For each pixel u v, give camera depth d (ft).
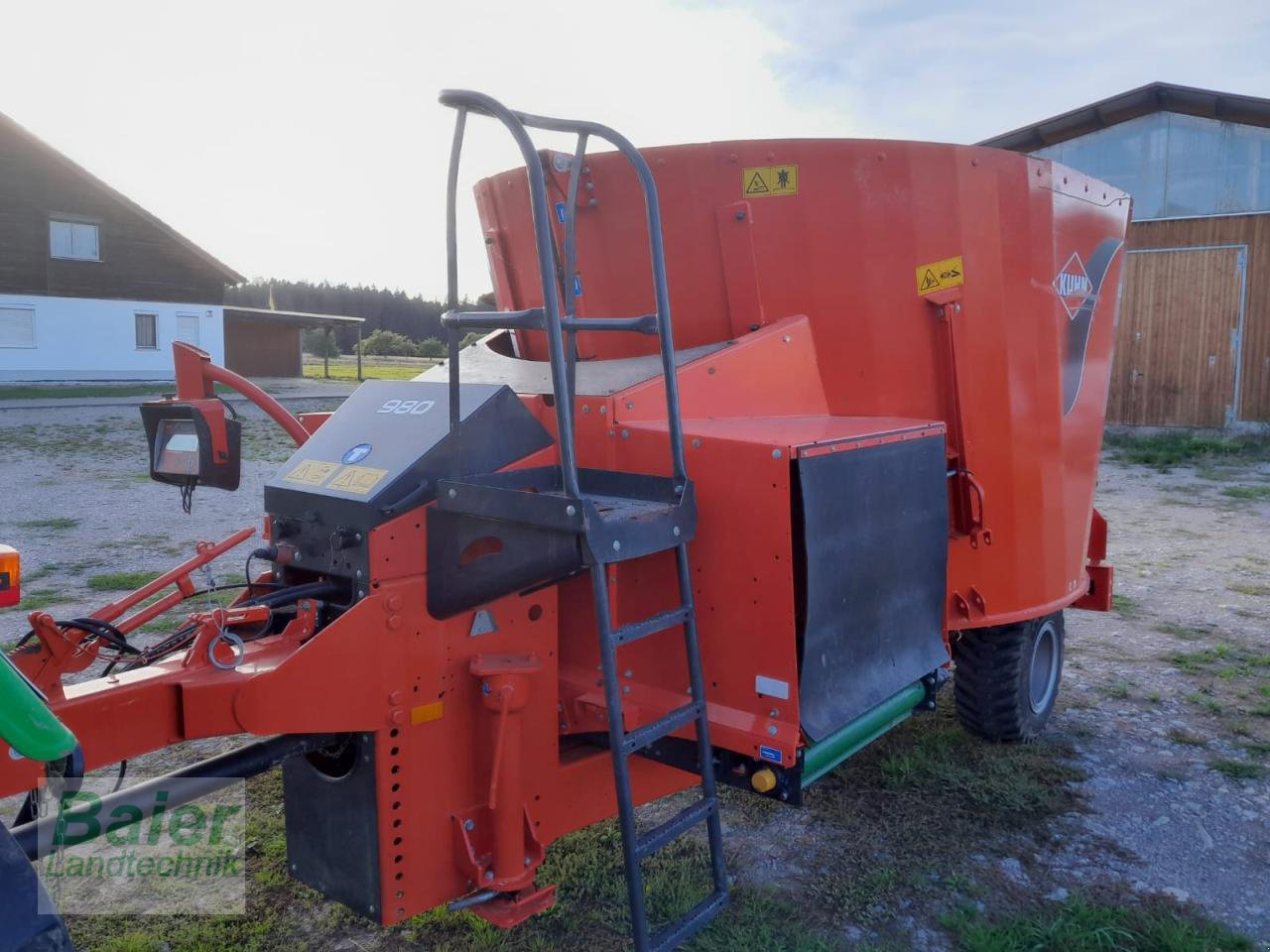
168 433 10.54
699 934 10.12
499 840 8.59
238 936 10.15
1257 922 10.61
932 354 12.39
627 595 9.84
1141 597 24.27
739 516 9.15
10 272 96.78
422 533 8.33
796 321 11.62
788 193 11.57
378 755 8.09
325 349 128.88
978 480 12.89
